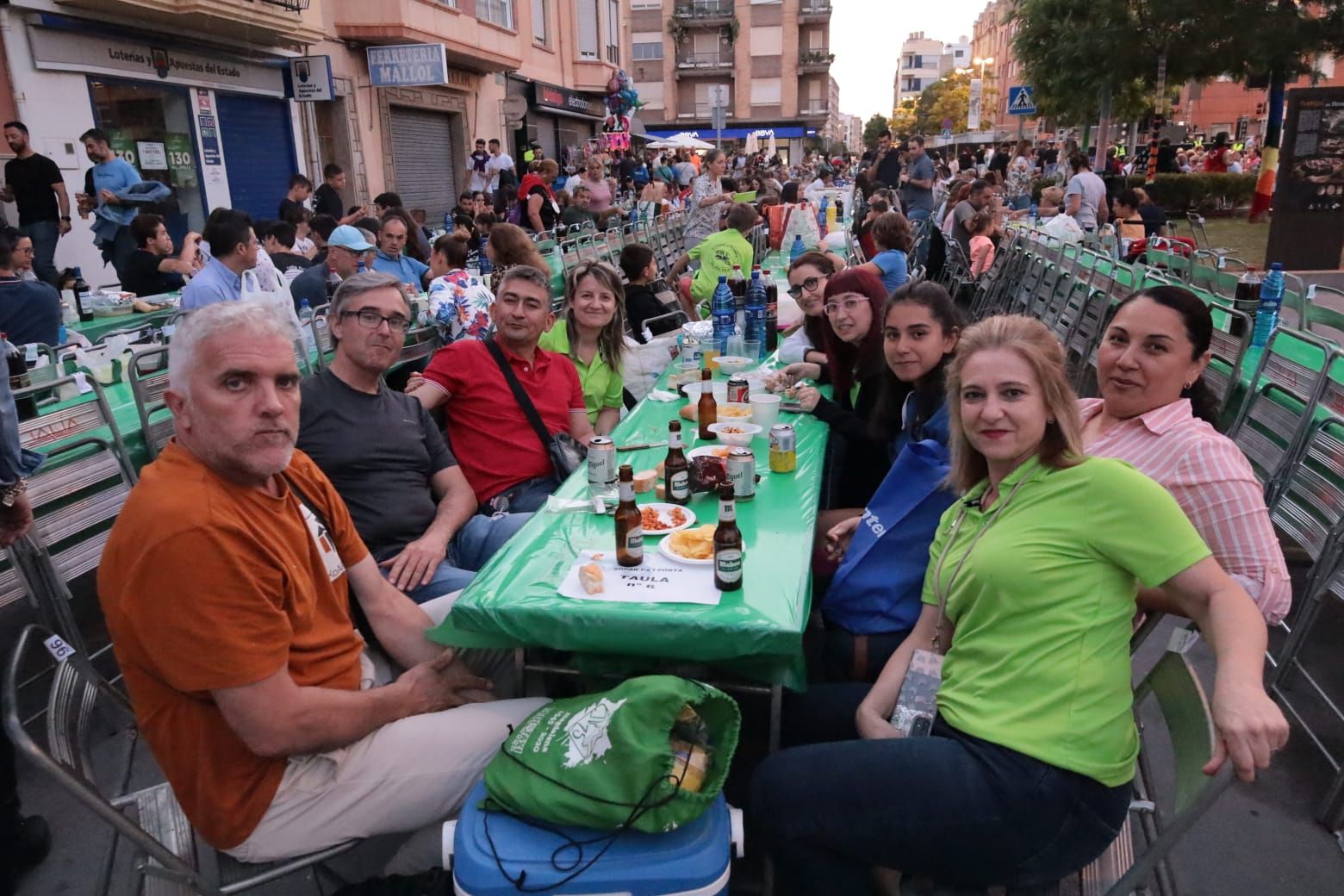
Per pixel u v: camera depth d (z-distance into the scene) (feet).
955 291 37.29
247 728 5.73
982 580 5.95
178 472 5.81
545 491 11.46
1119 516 5.57
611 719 5.59
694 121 200.34
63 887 7.84
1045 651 5.67
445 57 53.57
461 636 6.89
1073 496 5.79
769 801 5.93
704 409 11.02
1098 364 8.05
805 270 14.74
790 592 6.74
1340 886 7.54
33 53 28.96
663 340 17.43
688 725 5.81
